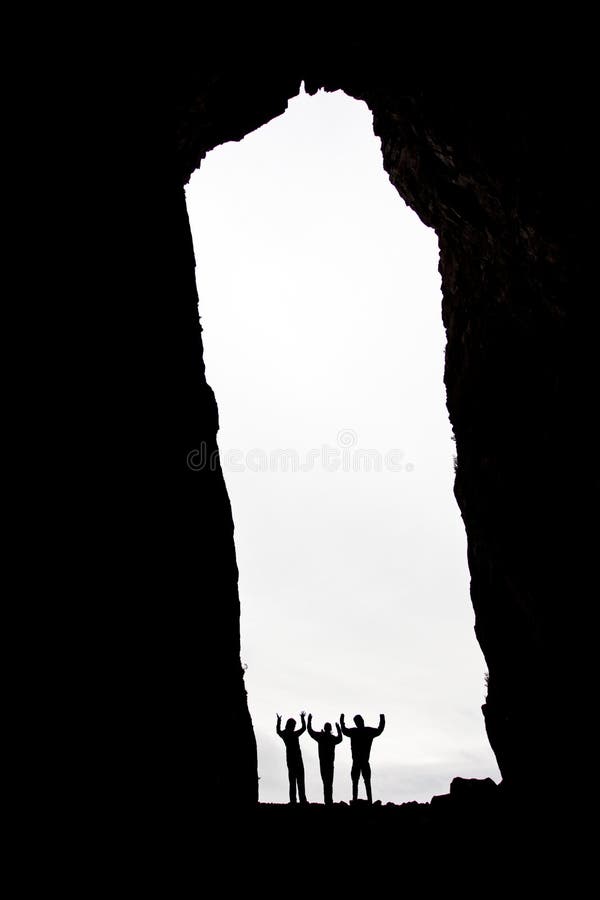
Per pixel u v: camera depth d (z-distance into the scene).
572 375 10.17
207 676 6.58
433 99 13.04
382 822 7.66
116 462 5.18
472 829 7.38
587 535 9.76
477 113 11.59
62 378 4.52
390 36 12.88
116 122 7.04
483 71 10.87
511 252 12.16
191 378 8.34
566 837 7.44
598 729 9.16
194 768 5.56
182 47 10.77
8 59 4.71
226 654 7.65
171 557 6.09
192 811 5.25
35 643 3.55
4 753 3.11
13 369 3.89
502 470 13.70
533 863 6.43
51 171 5.03
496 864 6.36
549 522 11.23
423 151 14.68
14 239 4.21
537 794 10.91
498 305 13.88
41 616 3.67
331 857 6.41
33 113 4.95
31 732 3.35
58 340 4.57
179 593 6.12
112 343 5.59
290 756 9.47
